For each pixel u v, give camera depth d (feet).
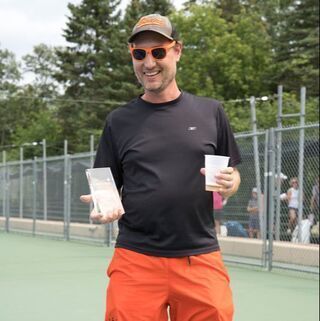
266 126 77.00
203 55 120.67
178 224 10.90
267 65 122.31
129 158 11.19
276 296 26.99
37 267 36.94
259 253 36.35
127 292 10.95
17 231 64.54
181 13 124.88
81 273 34.40
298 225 34.53
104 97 141.28
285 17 123.13
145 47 11.05
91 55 156.04
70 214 54.75
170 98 11.34
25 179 63.67
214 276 11.02
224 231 39.09
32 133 149.28
